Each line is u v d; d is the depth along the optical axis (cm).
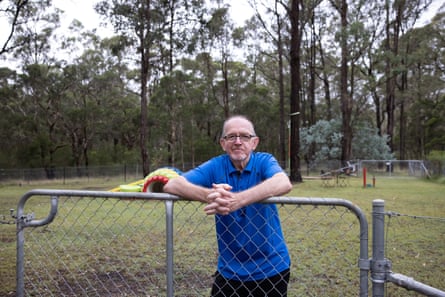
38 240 607
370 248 563
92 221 764
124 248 572
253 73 4838
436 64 4078
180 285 423
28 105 3378
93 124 3581
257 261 221
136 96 4450
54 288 421
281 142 3331
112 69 3953
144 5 2339
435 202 1193
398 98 4228
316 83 5109
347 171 2695
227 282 224
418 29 4006
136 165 3078
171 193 212
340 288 405
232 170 226
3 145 3180
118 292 406
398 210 1012
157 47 3173
